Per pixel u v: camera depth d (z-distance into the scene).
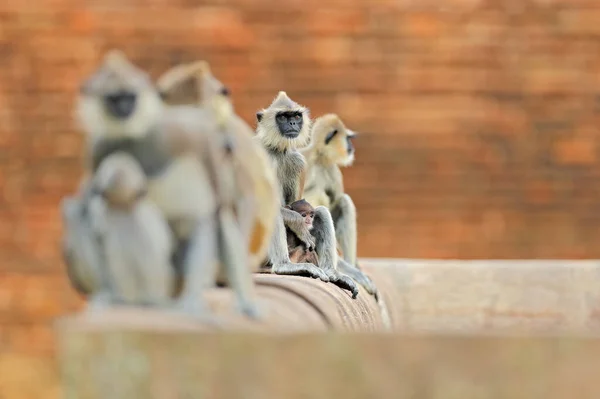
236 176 7.91
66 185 23.08
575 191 23.70
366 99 23.58
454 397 6.51
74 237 6.92
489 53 23.59
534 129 23.77
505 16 23.59
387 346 6.50
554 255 23.70
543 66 23.66
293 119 13.14
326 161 15.02
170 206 6.96
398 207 23.66
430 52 23.58
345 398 6.49
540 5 23.61
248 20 23.39
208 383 6.42
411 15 23.52
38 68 23.14
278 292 8.59
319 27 23.45
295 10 23.45
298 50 23.50
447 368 6.50
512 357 6.50
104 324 6.42
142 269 6.81
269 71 23.44
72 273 7.03
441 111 23.61
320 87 23.52
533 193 23.70
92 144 7.02
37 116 23.14
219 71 23.42
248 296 7.27
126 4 23.23
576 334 6.50
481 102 23.66
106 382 6.36
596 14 23.59
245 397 6.45
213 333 6.43
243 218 7.93
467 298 15.88
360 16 23.52
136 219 6.79
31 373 21.33
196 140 7.09
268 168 8.88
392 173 23.62
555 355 6.48
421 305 15.97
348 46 23.53
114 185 6.68
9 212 23.06
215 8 23.34
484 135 23.66
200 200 7.04
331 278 11.75
